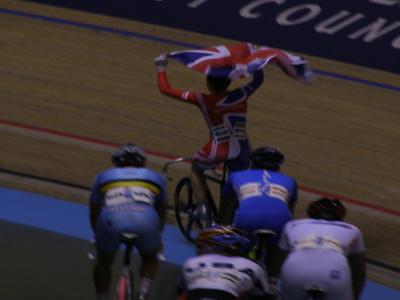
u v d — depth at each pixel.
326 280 15.95
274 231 19.33
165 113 34.72
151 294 21.56
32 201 27.06
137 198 18.45
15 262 22.52
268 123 34.41
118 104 35.28
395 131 34.88
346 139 33.62
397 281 24.00
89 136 32.31
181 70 39.16
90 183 28.81
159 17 45.50
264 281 15.66
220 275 15.20
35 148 30.86
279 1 47.12
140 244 18.47
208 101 22.80
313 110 36.03
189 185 24.69
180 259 24.00
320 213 17.28
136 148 19.41
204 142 32.72
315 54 42.38
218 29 44.66
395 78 40.44
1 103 34.44
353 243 16.70
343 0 46.94
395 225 27.39
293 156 31.83
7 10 44.97
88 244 24.25
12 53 39.62
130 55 40.62
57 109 34.38
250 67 22.48
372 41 43.53
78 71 38.25
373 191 29.69
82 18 44.78
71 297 20.83
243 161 23.25
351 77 40.03
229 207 20.97
